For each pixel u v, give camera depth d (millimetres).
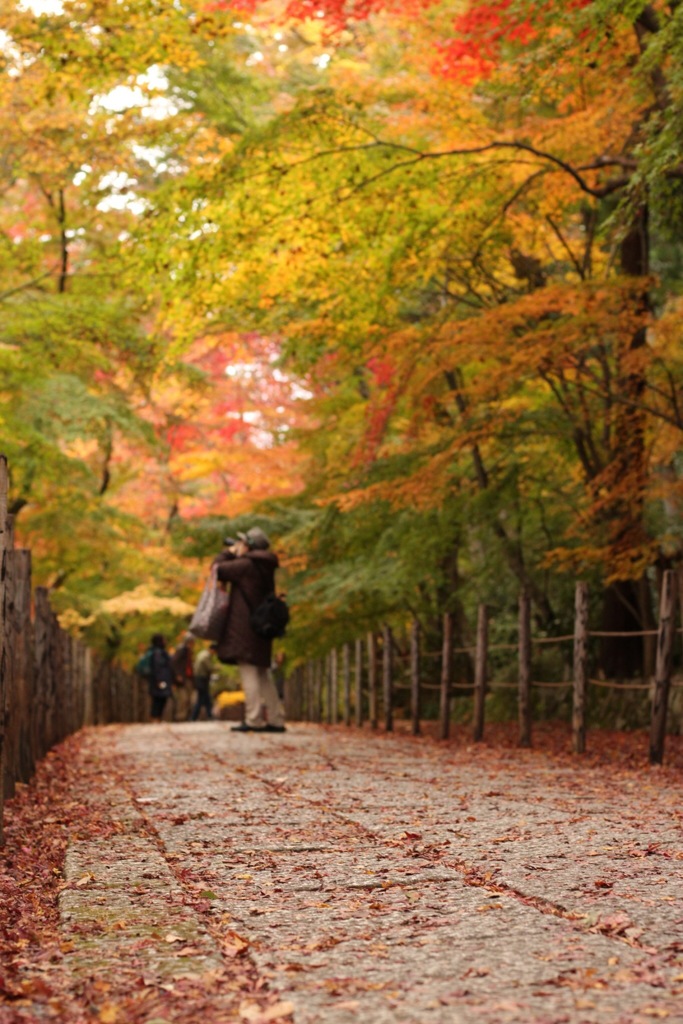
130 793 8250
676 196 12305
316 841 5840
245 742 13164
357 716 18922
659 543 13125
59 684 13867
